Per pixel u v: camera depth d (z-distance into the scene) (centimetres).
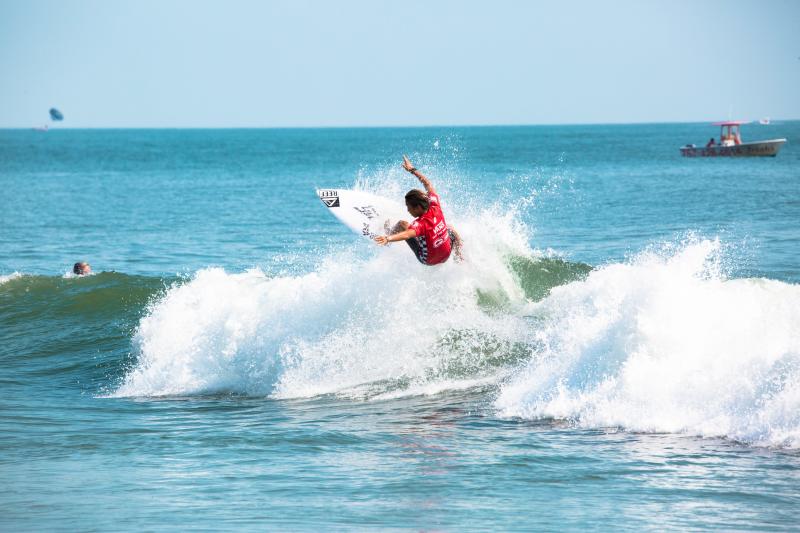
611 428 3142
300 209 13412
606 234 9206
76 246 9538
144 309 5644
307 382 4075
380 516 2369
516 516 2345
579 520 2300
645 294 3516
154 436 3312
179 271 7681
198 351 4441
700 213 10981
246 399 3959
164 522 2341
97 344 5053
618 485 2572
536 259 5256
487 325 4297
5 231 11062
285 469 2847
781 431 2891
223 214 12850
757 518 2280
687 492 2491
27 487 2695
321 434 3266
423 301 4372
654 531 2208
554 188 16038
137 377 4381
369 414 3538
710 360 3250
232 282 4994
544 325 4256
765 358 3141
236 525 2309
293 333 4341
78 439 3284
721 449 2848
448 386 3847
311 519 2352
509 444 3025
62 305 5800
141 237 10238
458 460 2875
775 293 3616
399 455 2962
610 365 3431
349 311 4353
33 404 3925
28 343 5128
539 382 3591
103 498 2569
